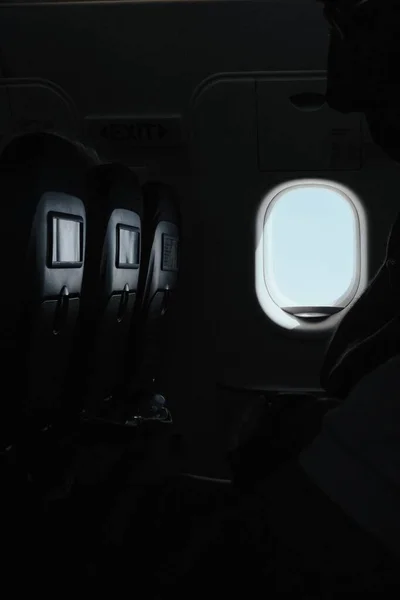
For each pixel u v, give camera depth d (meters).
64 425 1.22
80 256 1.10
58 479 1.02
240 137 1.88
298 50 1.78
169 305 1.73
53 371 1.10
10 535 0.78
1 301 0.98
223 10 1.75
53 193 0.99
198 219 1.95
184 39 1.79
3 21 1.80
